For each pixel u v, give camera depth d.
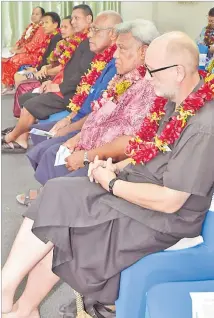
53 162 2.17
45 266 1.52
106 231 1.41
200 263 1.40
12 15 4.85
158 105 1.65
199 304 1.14
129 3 5.37
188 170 1.30
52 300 1.77
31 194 2.57
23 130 3.22
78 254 1.42
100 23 2.48
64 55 3.23
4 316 1.55
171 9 5.24
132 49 2.00
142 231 1.39
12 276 1.49
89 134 2.06
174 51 1.38
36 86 3.68
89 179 1.52
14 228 2.26
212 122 1.31
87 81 2.50
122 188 1.43
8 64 4.37
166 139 1.44
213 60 1.58
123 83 2.01
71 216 1.42
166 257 1.39
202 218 1.41
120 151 1.90
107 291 1.42
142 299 1.40
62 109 3.03
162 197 1.35
